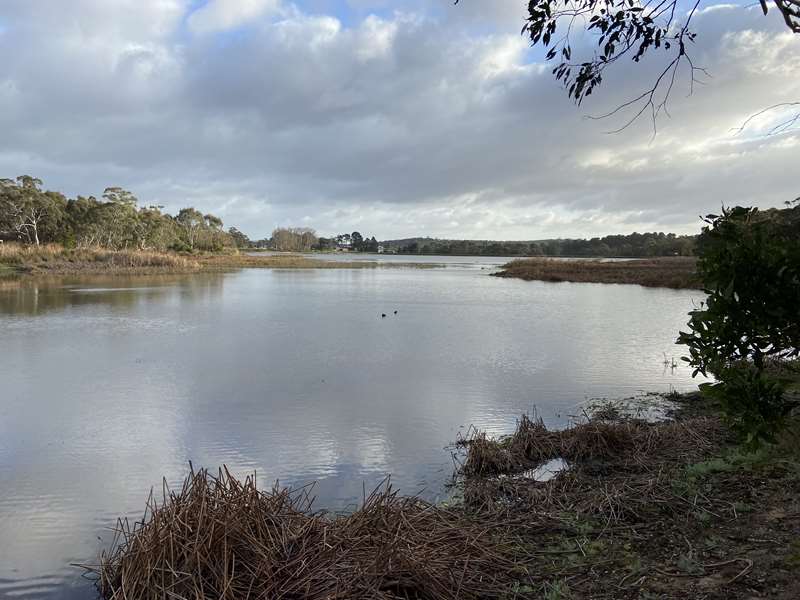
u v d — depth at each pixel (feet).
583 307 88.74
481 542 14.64
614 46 13.94
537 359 46.03
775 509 14.99
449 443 25.68
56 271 161.79
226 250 370.12
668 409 30.55
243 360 44.88
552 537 15.35
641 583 12.12
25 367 41.81
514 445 23.43
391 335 58.29
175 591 12.42
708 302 10.10
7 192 220.23
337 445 25.53
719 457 20.49
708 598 11.05
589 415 29.66
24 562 15.98
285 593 12.17
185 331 59.88
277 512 14.99
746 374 10.46
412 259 438.81
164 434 27.14
